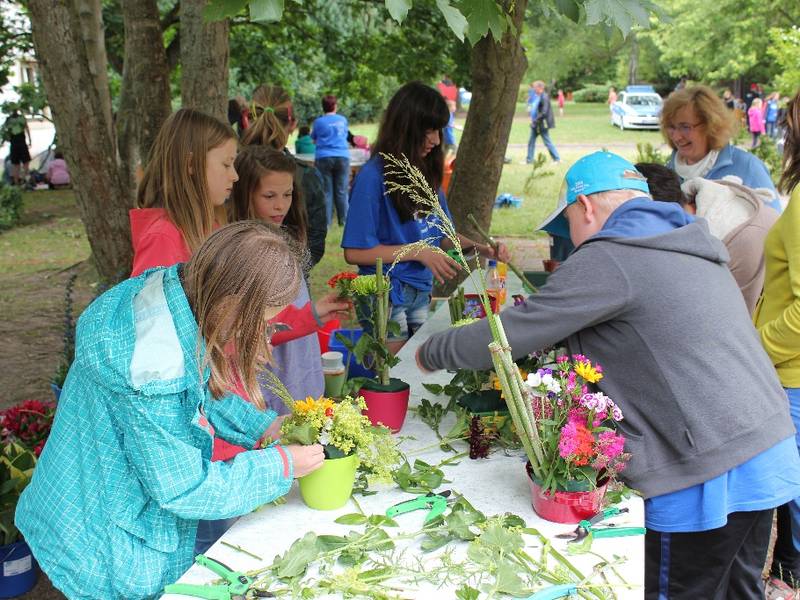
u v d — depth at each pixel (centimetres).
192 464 155
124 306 158
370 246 336
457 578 160
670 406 189
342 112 2634
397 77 810
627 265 188
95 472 159
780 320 243
